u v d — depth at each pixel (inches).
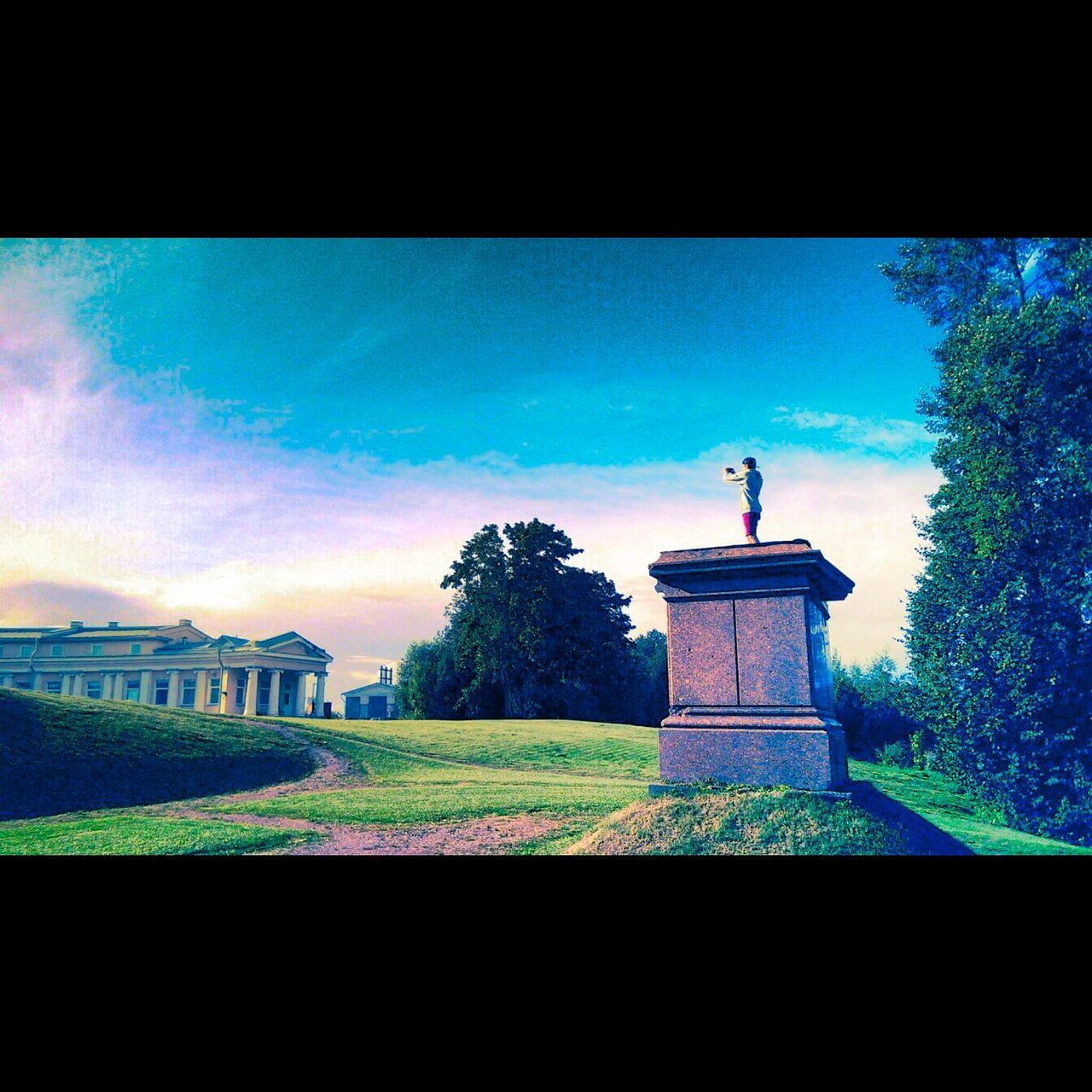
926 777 751.1
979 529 554.9
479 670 1646.2
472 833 352.5
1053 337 532.7
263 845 327.0
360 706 2829.7
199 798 578.6
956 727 566.6
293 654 2214.6
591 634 1674.5
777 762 289.9
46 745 617.9
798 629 299.0
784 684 297.9
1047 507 536.4
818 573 308.2
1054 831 506.6
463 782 623.2
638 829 275.3
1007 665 530.0
